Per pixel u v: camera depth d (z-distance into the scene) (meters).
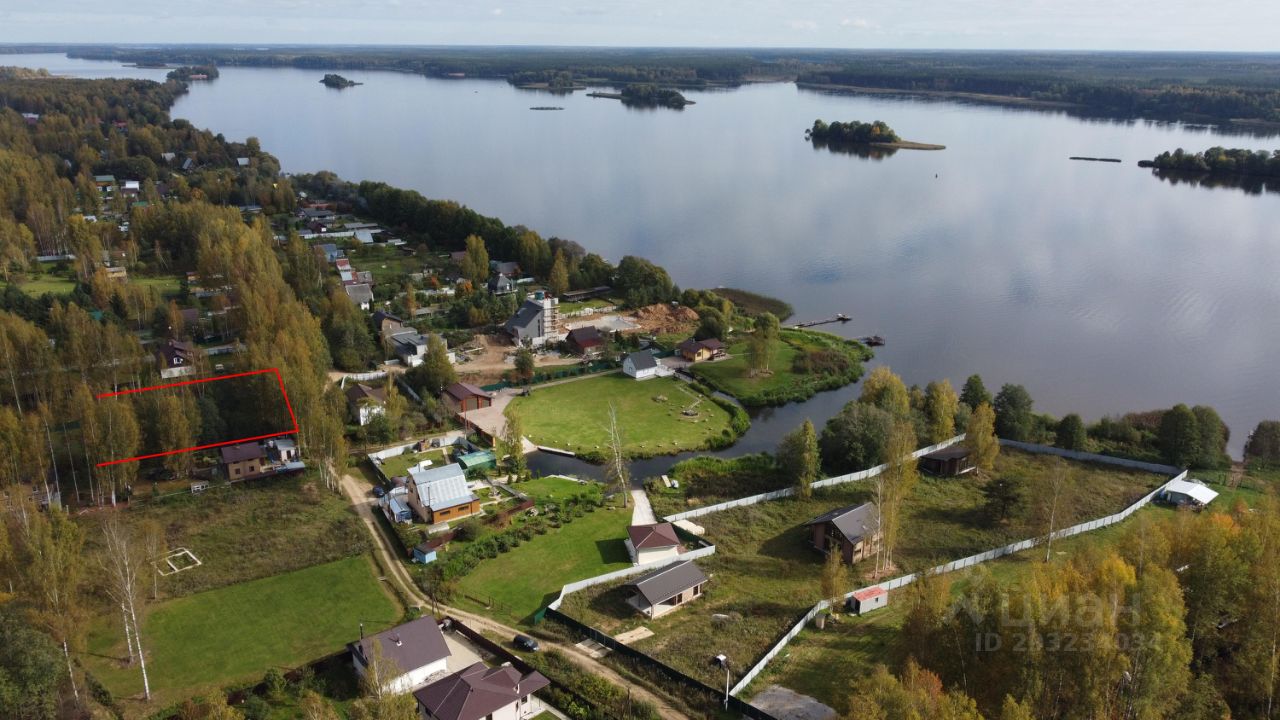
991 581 64.44
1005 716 50.78
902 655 67.38
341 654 71.19
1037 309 185.88
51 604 67.50
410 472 97.25
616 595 81.50
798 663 70.69
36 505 84.12
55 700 61.19
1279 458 111.94
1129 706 55.31
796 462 102.38
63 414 110.62
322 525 92.62
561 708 65.75
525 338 154.50
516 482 105.31
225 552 86.69
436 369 130.88
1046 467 111.25
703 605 80.19
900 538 92.50
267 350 115.50
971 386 127.00
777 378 143.88
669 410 130.75
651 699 66.50
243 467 103.19
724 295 193.75
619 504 99.94
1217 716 58.09
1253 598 63.06
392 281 189.88
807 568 86.88
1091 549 70.94
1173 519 83.12
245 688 66.62
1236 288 197.75
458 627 75.81
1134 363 154.88
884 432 108.38
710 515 97.94
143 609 76.88
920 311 184.88
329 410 109.12
